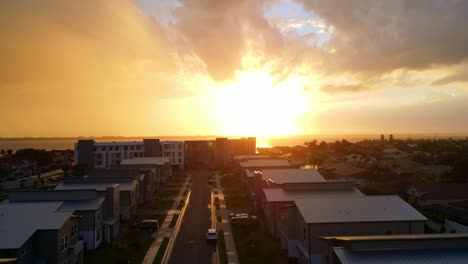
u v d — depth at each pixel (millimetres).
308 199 36312
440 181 79750
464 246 23641
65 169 107625
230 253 39406
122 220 54438
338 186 48625
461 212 53312
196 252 39969
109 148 122188
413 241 23438
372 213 33375
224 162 132250
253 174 66125
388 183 76938
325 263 25938
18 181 94000
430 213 54750
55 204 34844
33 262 29281
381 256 22578
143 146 124250
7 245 26875
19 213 32438
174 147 129750
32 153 135250
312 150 187125
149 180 70125
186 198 72562
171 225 51406
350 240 23188
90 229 40375
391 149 170375
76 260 33719
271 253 39094
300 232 35188
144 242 43469
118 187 48906
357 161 126625
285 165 80688
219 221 53375
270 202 44031
